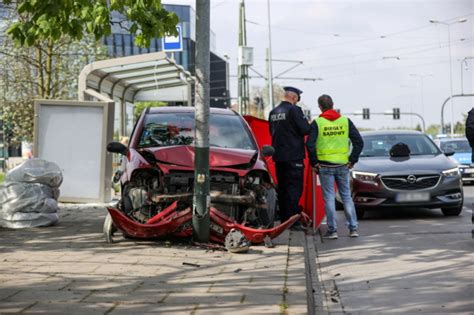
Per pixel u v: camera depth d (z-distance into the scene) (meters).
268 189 9.93
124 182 9.67
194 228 9.33
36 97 25.58
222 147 10.27
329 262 9.31
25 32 8.73
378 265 8.97
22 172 11.29
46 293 6.48
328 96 11.64
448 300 7.01
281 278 7.32
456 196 13.93
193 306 6.05
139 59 16.23
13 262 8.09
